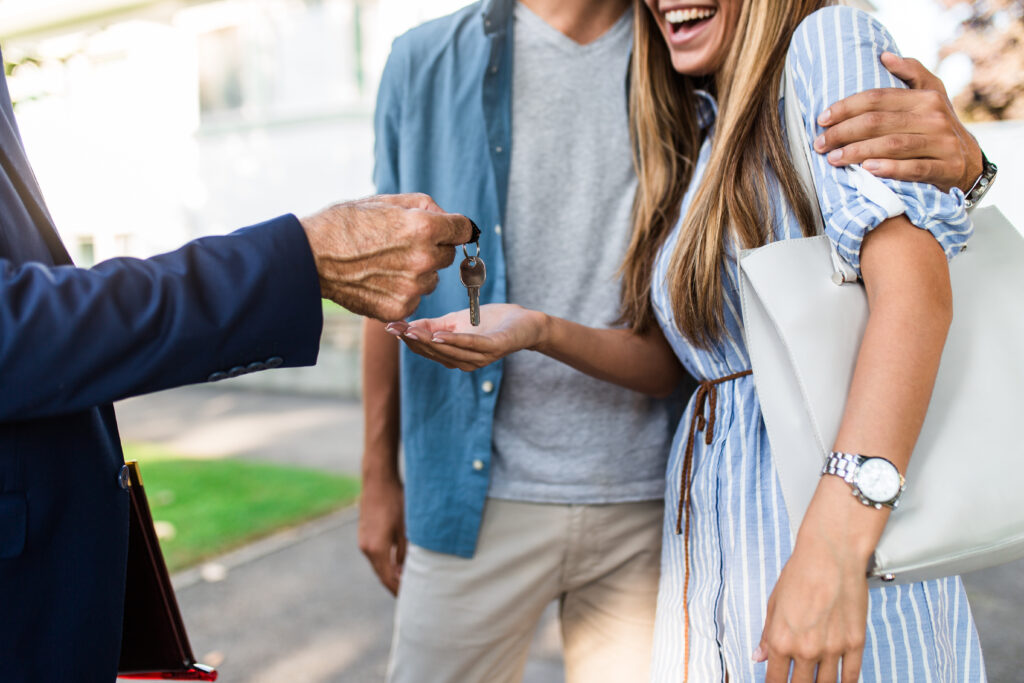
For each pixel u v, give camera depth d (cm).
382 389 163
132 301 71
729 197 116
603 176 150
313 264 79
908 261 93
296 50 915
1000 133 700
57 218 976
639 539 150
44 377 68
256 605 315
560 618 162
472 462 145
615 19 153
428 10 826
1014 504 93
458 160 147
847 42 104
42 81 393
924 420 96
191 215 984
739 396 120
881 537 91
